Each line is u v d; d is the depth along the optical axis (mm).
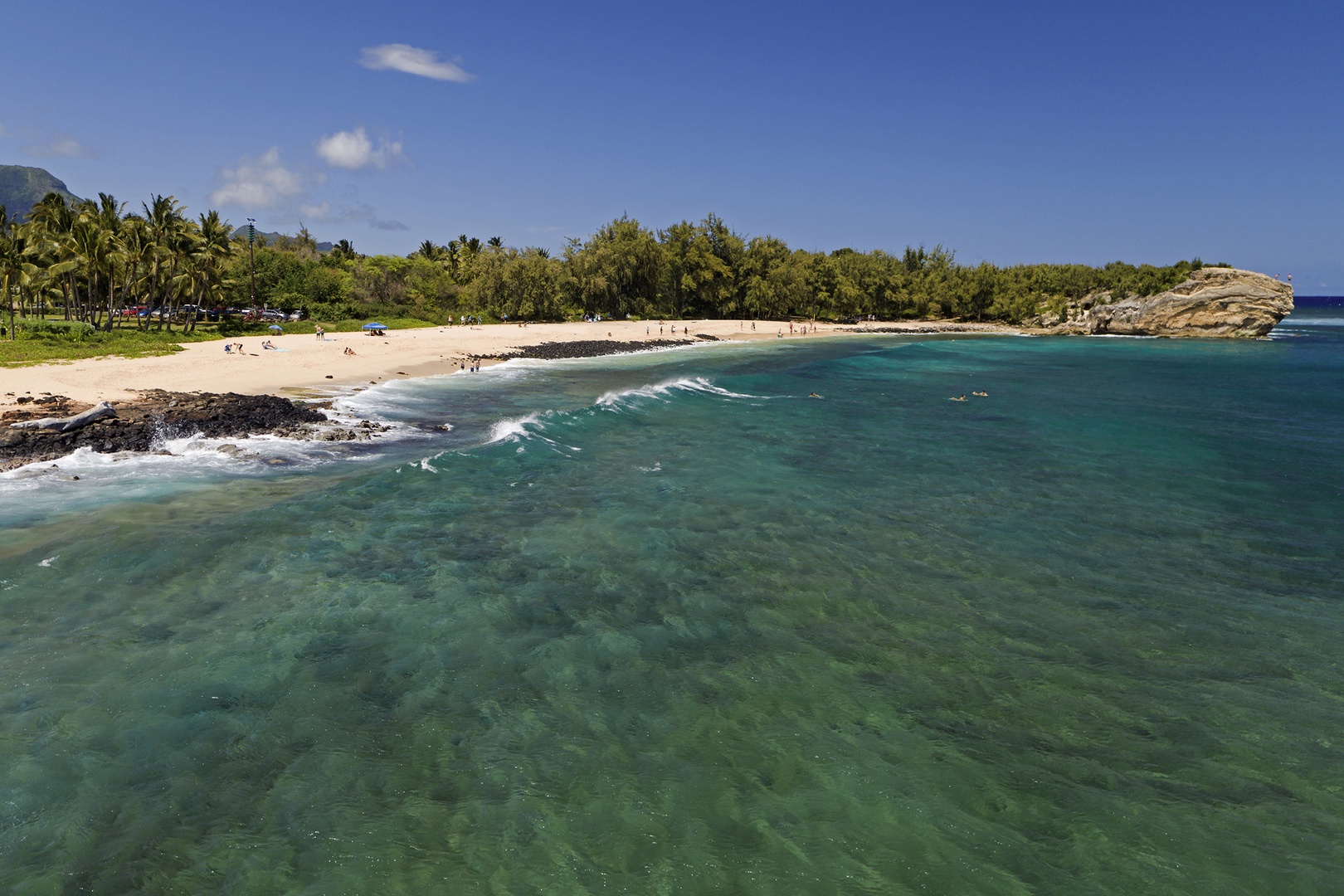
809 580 16047
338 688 11312
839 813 8914
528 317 109125
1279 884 7977
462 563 16422
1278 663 12781
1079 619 14398
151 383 38781
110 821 8430
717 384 50844
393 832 8414
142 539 17031
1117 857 8320
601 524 19359
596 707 11039
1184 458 29031
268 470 23609
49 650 12047
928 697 11539
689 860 8109
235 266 88250
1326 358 82625
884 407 41750
